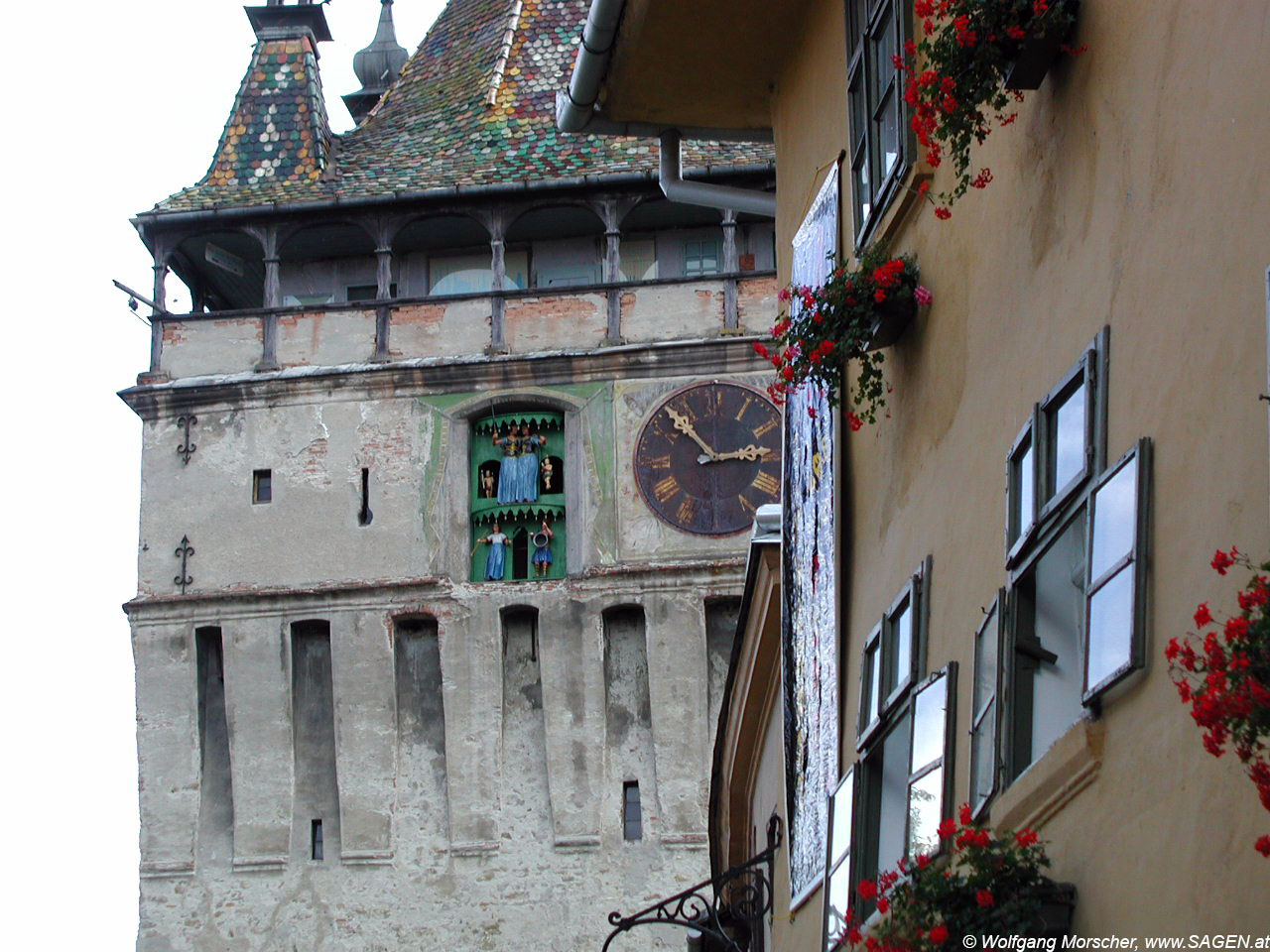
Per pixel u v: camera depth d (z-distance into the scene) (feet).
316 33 151.43
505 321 136.05
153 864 130.41
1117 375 31.53
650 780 129.39
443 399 135.23
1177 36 30.40
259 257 142.61
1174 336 29.76
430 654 132.26
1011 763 33.94
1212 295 28.66
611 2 56.34
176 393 136.15
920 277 42.80
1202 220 29.17
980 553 37.29
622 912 127.13
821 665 49.06
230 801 131.44
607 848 128.47
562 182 135.95
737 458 132.87
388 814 129.80
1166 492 29.43
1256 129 27.76
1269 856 24.97
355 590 132.16
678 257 139.03
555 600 131.54
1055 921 30.89
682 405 133.69
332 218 138.10
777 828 58.75
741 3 55.16
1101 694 30.40
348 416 135.54
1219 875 26.78
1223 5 28.99
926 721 38.86
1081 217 33.58
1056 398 33.73
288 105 144.97
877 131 46.09
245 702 131.75
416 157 143.54
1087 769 30.86
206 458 135.64
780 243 56.80
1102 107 32.81
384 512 133.90
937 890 32.19
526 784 130.11
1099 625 30.66
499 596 131.85
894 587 43.19
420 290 140.87
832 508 48.55
